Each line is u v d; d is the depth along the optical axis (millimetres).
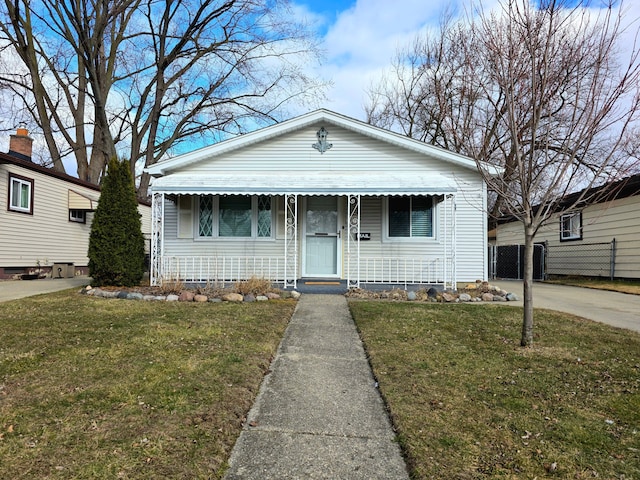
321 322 6371
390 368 4277
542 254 14875
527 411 3283
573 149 4637
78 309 6785
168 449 2609
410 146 10547
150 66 22438
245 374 3977
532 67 4555
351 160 10789
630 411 3295
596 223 13516
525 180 5070
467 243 10414
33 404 3170
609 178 4840
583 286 11992
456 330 5812
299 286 9305
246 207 10602
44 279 13297
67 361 4184
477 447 2740
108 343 4840
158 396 3371
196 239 10539
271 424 3145
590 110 4480
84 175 20812
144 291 8539
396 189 9008
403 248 10422
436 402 3445
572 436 2885
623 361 4523
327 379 4086
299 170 10844
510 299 8625
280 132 10695
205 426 2936
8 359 4191
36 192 13930
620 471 2480
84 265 16922
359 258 9961
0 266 12266
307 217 10633
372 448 2809
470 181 10516
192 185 9305
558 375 4082
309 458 2672
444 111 5695
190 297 7852
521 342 5102
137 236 9562
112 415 3020
